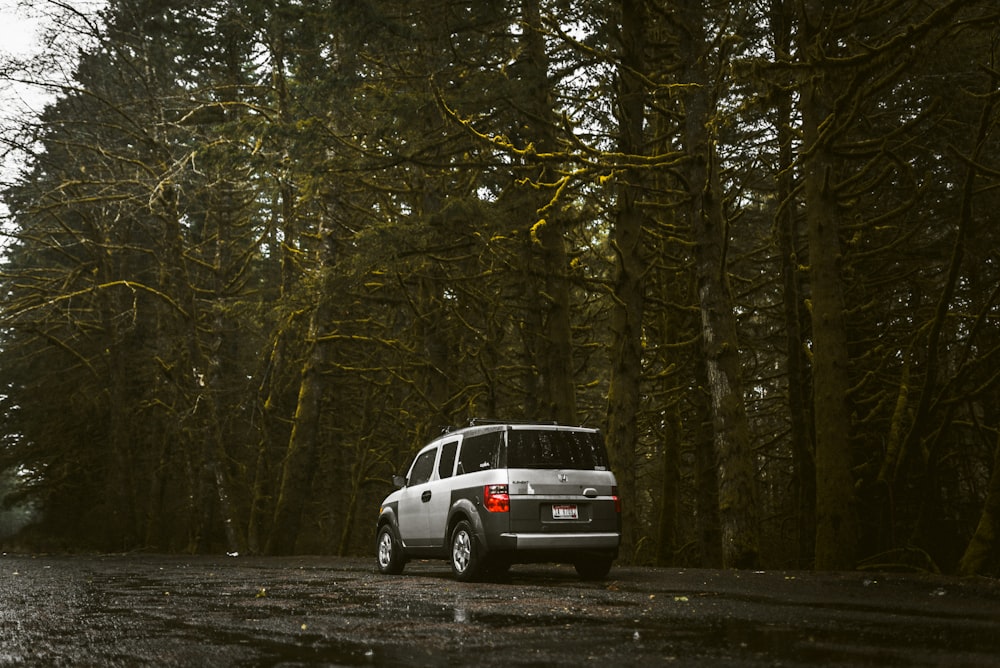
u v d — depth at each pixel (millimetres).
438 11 16812
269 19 20453
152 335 35125
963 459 18797
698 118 14430
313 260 24734
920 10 14531
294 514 23359
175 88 27547
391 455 30406
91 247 28875
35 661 4980
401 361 24219
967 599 7270
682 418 25172
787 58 11875
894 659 4418
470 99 16078
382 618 6582
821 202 13906
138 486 34188
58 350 34656
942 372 18344
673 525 22594
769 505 27438
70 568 15227
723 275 14211
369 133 17984
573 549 10203
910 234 14938
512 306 19609
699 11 14914
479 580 10562
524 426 10547
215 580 11406
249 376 33000
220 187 26312
